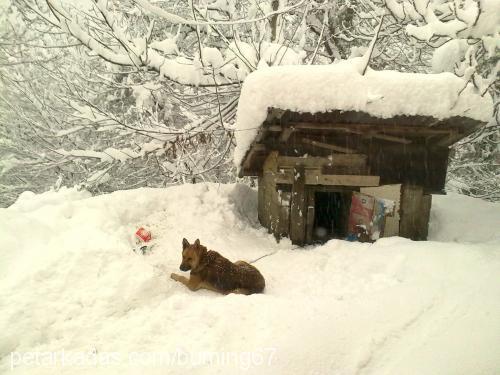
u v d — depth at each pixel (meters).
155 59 7.24
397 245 4.63
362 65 4.69
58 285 3.59
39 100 9.32
